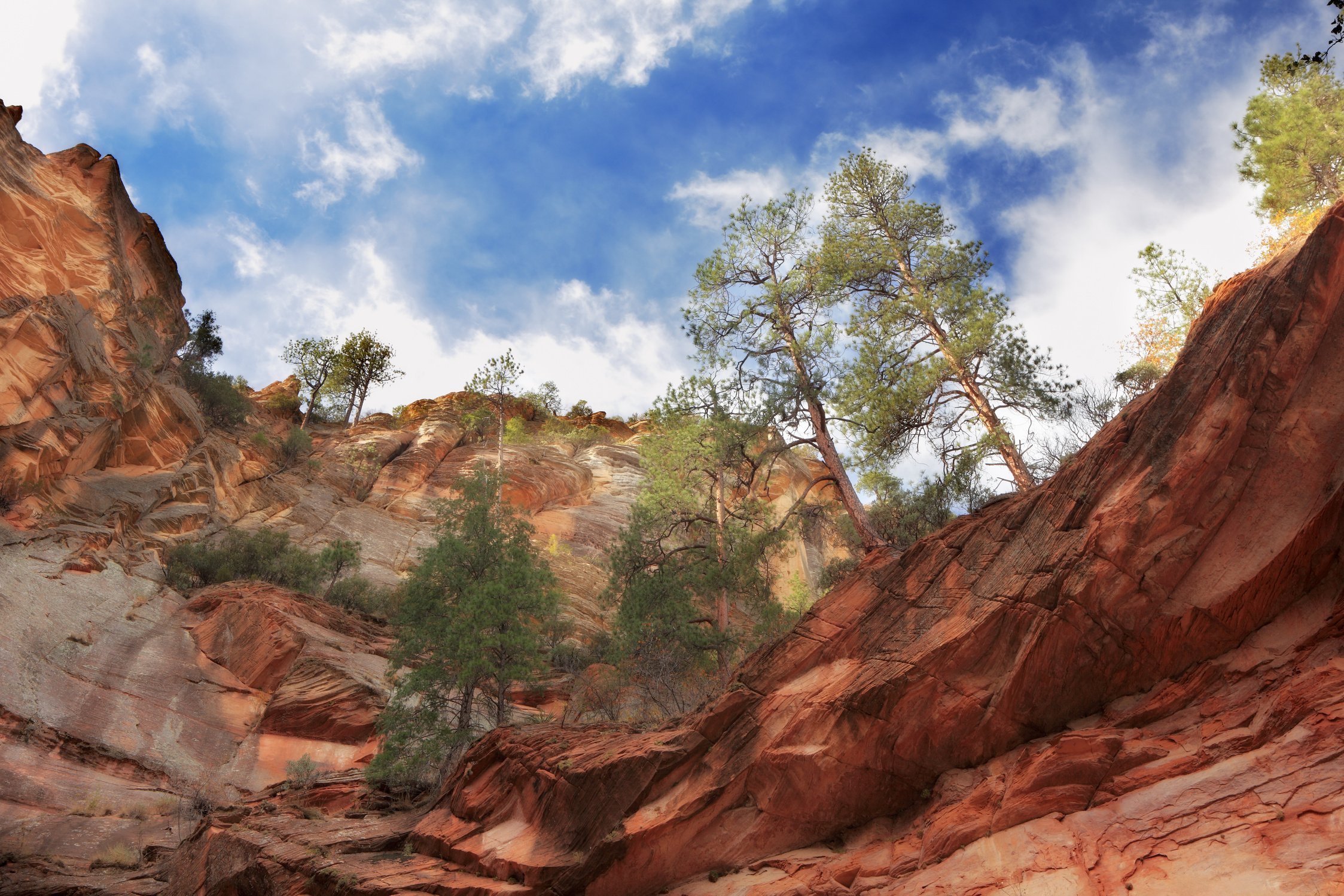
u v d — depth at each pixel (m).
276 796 16.34
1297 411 8.38
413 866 11.69
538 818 11.45
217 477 38.38
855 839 9.69
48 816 16.39
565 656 28.22
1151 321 18.48
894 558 11.30
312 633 26.11
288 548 34.94
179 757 20.69
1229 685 7.99
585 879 10.14
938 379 16.83
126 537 30.27
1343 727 6.55
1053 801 8.01
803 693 10.63
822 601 11.38
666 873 10.12
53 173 39.16
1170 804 7.10
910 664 9.73
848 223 20.89
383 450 51.12
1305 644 7.64
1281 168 17.55
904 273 19.77
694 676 19.08
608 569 21.61
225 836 13.56
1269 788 6.57
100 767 18.89
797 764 10.07
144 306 43.62
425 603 20.39
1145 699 8.55
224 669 25.06
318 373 61.19
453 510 22.44
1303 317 8.43
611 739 12.27
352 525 41.62
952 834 8.38
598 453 56.75
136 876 14.91
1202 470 8.65
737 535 20.72
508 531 22.03
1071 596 8.90
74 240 38.16
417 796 16.28
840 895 8.72
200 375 46.66
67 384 30.80
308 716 23.00
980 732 9.30
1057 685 9.03
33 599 22.34
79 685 20.86
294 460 45.75
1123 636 8.76
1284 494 8.30
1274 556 8.06
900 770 9.70
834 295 19.97
